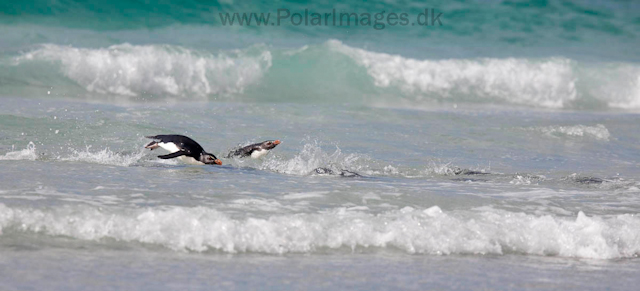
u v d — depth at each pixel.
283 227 26.80
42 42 84.19
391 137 53.69
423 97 85.25
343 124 58.22
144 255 24.20
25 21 91.69
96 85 73.75
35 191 30.33
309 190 34.50
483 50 105.88
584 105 91.12
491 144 53.88
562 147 54.97
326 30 106.94
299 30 105.94
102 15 98.06
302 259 25.06
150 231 25.73
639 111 89.81
